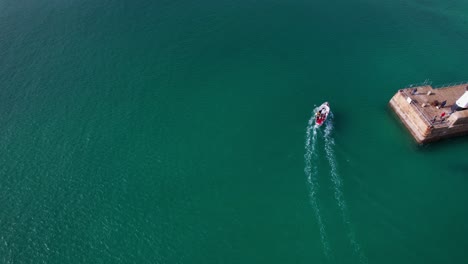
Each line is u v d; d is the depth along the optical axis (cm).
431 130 6306
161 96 7612
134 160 6500
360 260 5106
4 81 7994
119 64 8362
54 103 7519
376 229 5434
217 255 5266
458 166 6288
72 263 5234
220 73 8112
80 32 9344
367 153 6444
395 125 6975
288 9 10169
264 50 8731
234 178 6191
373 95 7544
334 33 9281
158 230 5566
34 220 5725
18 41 9088
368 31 9375
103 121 7156
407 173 6162
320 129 6794
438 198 5812
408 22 9769
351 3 10519
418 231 5397
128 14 9938
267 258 5197
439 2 10750
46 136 6912
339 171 6178
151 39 9069
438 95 6950
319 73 8081
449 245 5241
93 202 5934
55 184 6184
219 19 9750
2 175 6306
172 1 10456
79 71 8212
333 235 5391
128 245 5409
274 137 6762
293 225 5538
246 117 7156
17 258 5309
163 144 6738
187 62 8400
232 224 5600
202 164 6406
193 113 7262
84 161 6500
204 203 5872
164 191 6053
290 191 5950
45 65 8381
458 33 9394
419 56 8562
